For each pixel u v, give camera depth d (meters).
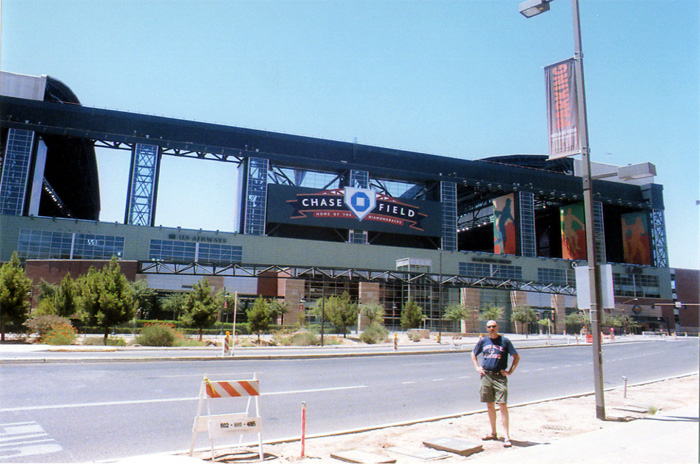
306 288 85.38
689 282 124.94
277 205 96.81
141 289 64.50
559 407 11.59
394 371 20.27
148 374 15.80
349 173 106.12
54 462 6.38
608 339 66.75
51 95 98.06
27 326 31.89
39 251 78.50
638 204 124.94
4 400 10.30
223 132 98.75
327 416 10.24
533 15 11.50
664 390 15.20
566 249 122.31
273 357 24.77
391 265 97.00
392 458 6.75
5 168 84.56
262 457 6.70
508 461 6.25
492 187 114.50
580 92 10.88
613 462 6.11
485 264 104.44
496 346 8.05
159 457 6.39
